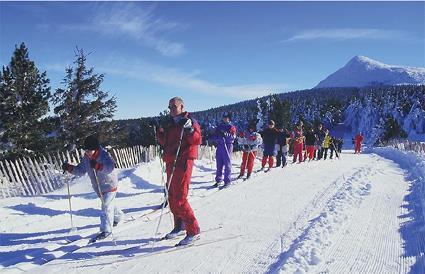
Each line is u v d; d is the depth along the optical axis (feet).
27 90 84.43
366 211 27.66
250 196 32.60
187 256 18.93
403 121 286.05
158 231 22.74
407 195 33.99
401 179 45.11
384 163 66.28
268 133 49.37
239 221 25.03
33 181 43.14
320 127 72.59
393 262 18.33
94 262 18.08
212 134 37.73
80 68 95.35
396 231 23.17
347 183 39.09
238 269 17.53
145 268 17.52
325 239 21.26
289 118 150.00
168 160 20.44
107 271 17.16
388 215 26.81
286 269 17.02
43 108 84.99
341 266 17.76
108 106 99.40
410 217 26.13
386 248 20.20
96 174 21.07
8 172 44.52
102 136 97.50
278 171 48.49
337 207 28.43
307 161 66.39
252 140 41.45
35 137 83.61
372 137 218.38
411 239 21.54
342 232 22.65
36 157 80.48
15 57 83.92
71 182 44.96
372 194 33.81
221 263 18.17
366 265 17.94
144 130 105.29
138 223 24.30
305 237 21.45
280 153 55.01
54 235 22.80
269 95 170.91
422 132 268.21
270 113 152.15
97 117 98.68
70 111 95.55
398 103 299.38
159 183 40.88
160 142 20.85
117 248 19.92
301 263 17.81
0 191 39.19
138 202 31.32
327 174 46.44
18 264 17.75
